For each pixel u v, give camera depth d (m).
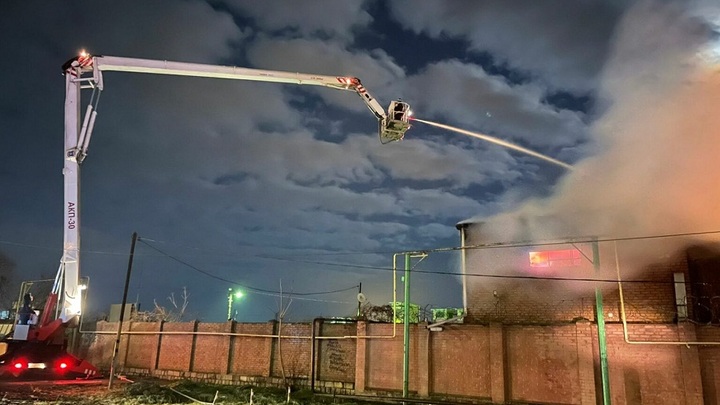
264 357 24.12
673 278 18.02
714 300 17.41
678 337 15.77
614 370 16.34
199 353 26.36
